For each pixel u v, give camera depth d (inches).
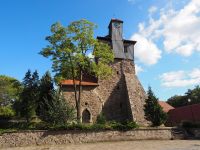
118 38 1937.7
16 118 1711.4
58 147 1093.1
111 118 1748.3
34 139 1163.9
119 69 1878.7
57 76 1502.2
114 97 1801.2
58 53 1475.1
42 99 1599.4
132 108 1755.7
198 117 1712.6
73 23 1498.5
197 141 1273.4
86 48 1535.4
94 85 1754.4
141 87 1882.4
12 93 1923.0
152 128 1405.0
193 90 2957.7
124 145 1144.2
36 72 1676.9
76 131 1243.2
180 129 1475.1
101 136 1284.4
